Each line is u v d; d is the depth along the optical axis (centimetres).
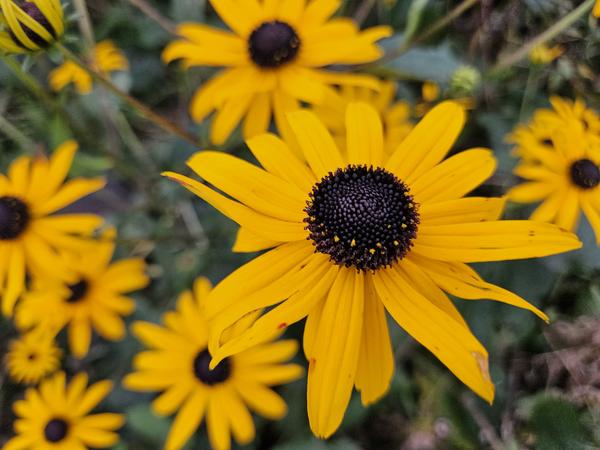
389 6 18
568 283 16
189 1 19
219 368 16
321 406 9
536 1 16
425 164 11
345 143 15
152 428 17
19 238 15
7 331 20
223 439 16
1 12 12
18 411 17
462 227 10
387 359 10
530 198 14
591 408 15
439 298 10
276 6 15
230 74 15
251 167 10
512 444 16
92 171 19
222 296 10
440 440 17
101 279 18
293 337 17
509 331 16
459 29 18
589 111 15
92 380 19
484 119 17
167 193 19
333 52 15
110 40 21
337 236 10
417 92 19
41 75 20
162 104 22
